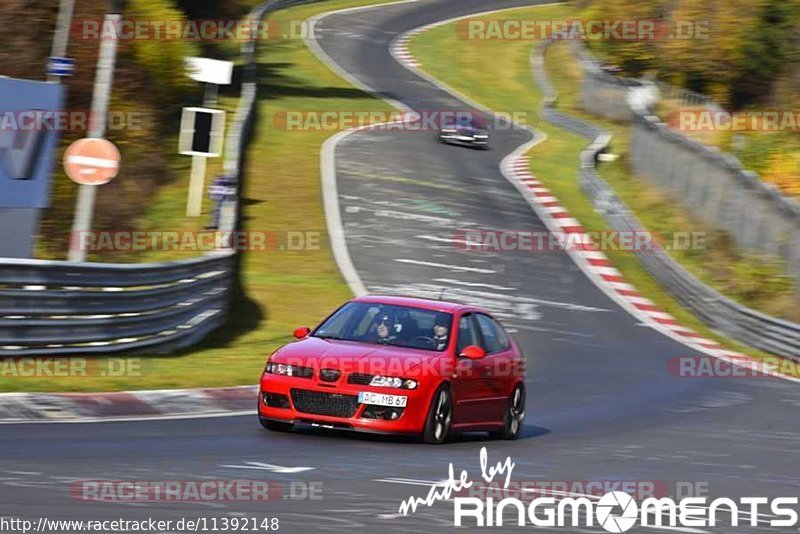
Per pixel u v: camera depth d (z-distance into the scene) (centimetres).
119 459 3288
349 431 4238
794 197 12506
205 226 10331
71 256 6269
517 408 4619
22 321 5100
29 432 3738
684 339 9038
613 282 10738
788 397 6831
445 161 15712
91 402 4484
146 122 12000
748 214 10756
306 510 2733
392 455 3722
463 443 4244
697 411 5959
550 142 18612
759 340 8950
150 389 4938
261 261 10038
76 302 5412
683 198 12794
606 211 13162
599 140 17588
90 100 10719
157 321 6191
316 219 11694
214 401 4859
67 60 6400
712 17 19538
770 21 19275
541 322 8975
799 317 9538
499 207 13300
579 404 5988
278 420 4050
